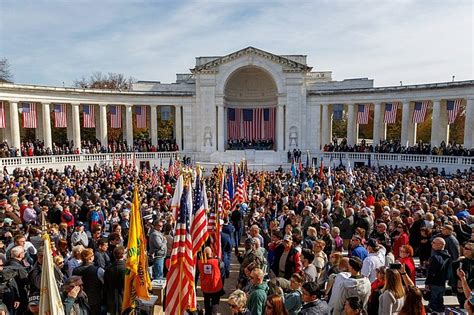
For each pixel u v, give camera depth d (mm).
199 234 12219
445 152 48125
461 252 14125
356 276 9281
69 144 60094
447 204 19188
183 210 10930
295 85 63750
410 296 7965
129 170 43688
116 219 18406
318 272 11766
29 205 19641
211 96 64938
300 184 33125
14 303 10391
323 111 64688
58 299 7938
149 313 12375
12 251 11070
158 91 66500
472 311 7594
